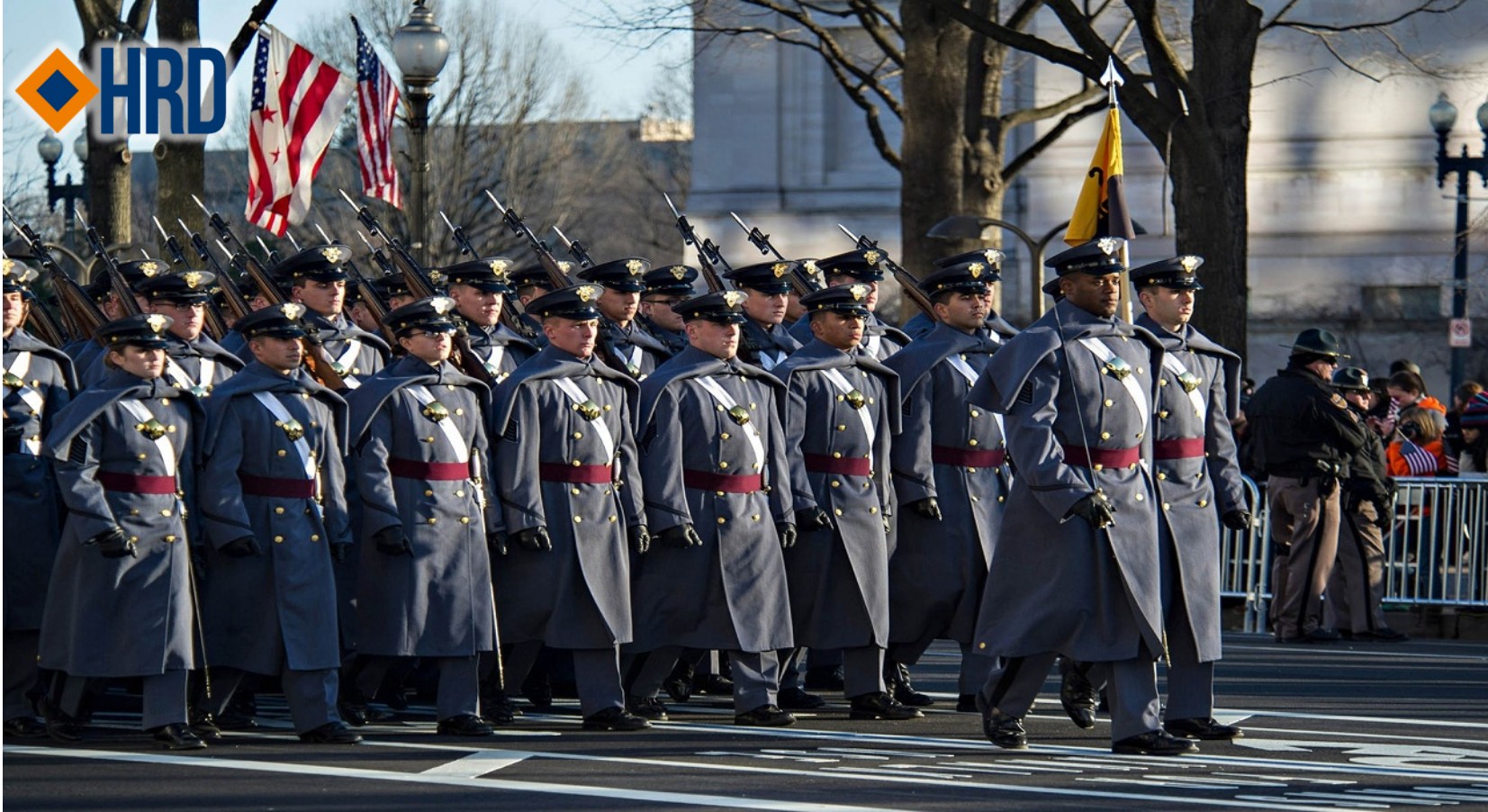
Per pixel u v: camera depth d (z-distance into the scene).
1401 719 17.75
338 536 16.28
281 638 15.89
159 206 29.34
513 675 17.56
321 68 28.06
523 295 20.19
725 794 13.73
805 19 42.75
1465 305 50.09
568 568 16.83
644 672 17.47
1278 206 67.38
